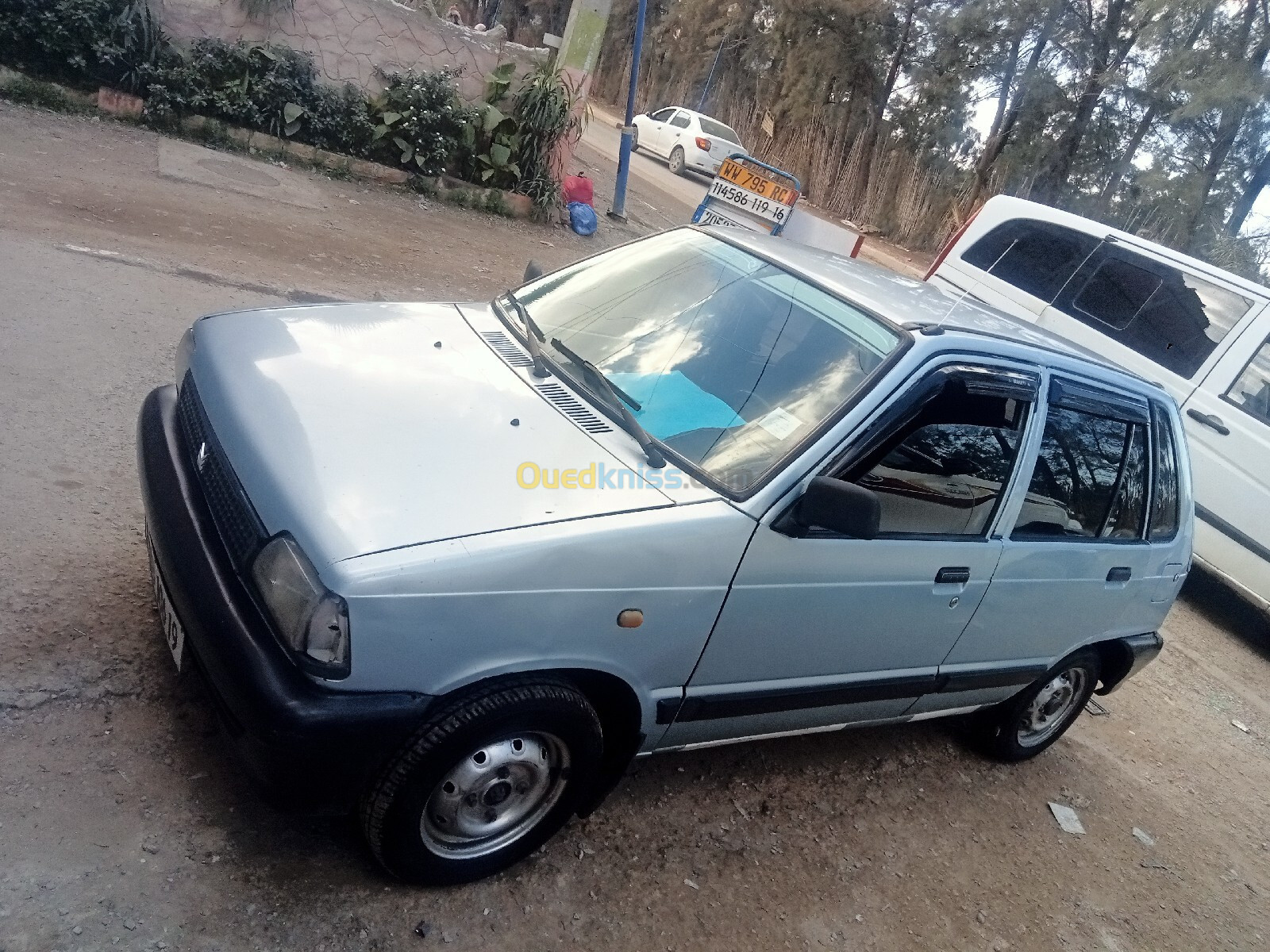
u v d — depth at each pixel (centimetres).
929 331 318
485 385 302
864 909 326
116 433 432
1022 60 2336
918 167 2402
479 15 3384
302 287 688
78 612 315
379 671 226
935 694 371
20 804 247
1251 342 709
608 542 251
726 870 318
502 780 261
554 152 1217
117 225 698
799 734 351
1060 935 351
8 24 897
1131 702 568
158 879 242
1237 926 395
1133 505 411
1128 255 790
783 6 2731
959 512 331
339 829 276
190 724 288
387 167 1097
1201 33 2030
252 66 1012
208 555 247
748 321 334
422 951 249
